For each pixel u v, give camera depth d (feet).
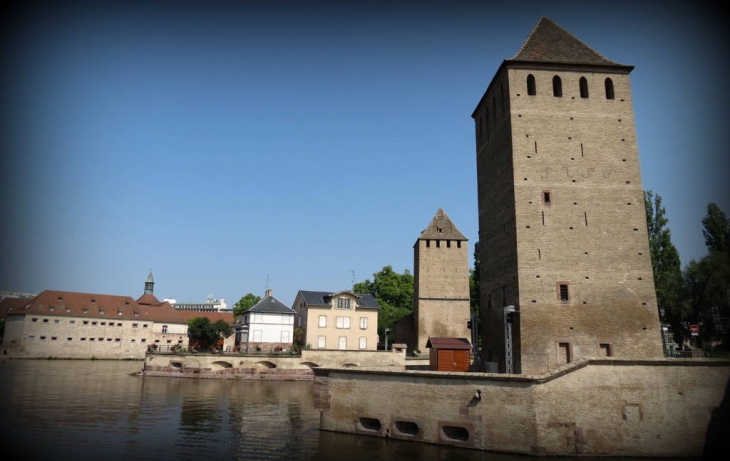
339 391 90.63
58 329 288.92
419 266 231.50
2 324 310.04
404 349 191.11
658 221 171.12
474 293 253.65
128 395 131.44
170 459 69.31
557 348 105.91
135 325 314.96
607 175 116.06
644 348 106.83
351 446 78.07
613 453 72.79
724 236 135.85
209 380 176.04
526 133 117.60
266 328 236.84
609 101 120.98
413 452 74.18
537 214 112.88
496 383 75.77
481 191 141.38
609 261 111.04
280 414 107.65
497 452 73.82
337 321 239.50
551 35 130.52
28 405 109.60
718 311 135.64
